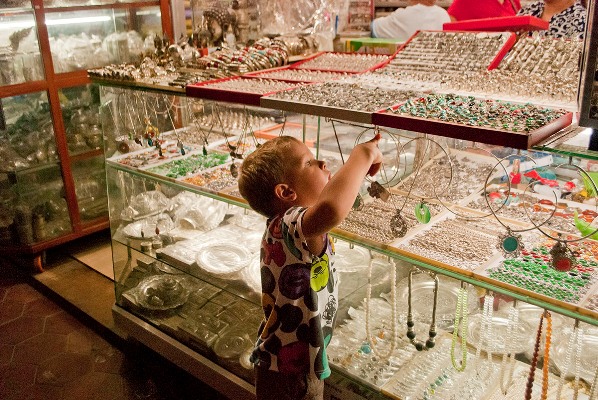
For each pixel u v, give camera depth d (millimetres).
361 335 2086
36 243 3621
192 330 2529
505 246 1553
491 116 1470
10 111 3514
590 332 1815
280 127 2467
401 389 1876
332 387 2031
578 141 1356
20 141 3572
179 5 4031
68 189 3754
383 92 1825
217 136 2855
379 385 1898
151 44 4000
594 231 1561
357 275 2137
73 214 3805
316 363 1651
